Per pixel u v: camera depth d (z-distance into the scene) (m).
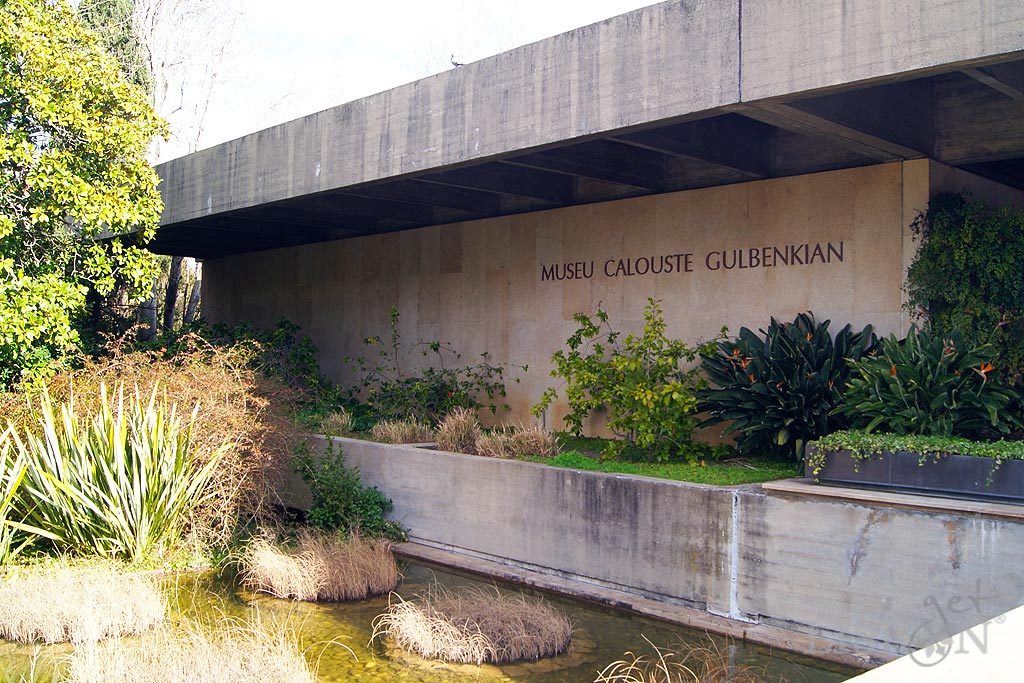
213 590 8.02
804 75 6.10
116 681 5.43
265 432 9.81
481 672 5.95
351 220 13.74
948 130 8.26
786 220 9.13
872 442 6.45
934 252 7.95
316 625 6.99
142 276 11.65
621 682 5.68
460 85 8.55
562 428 11.23
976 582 5.62
